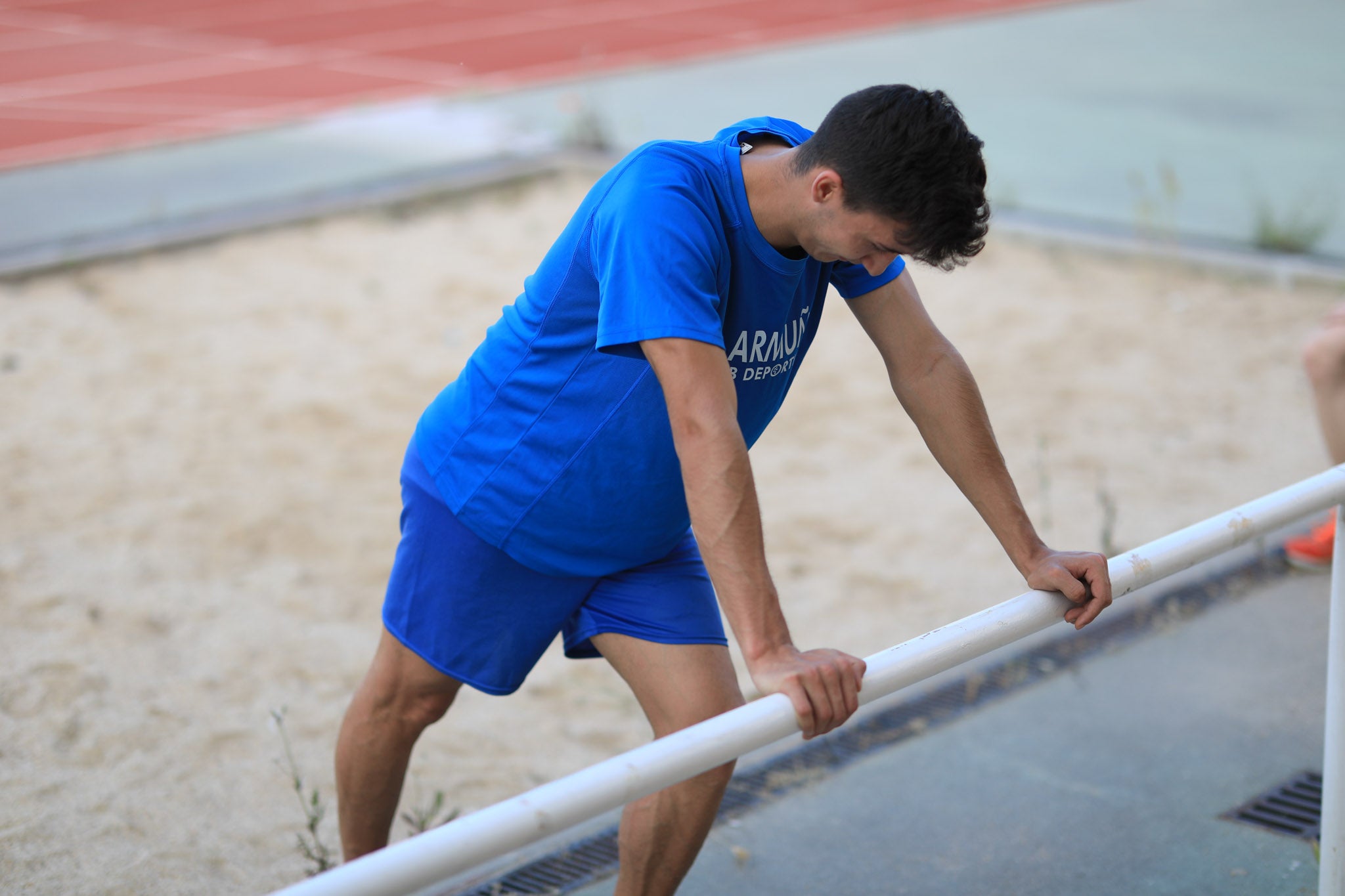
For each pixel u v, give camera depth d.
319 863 8.12
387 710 6.85
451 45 44.41
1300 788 8.75
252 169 28.33
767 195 5.27
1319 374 11.76
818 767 9.26
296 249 23.14
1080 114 33.38
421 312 20.28
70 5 53.94
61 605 11.60
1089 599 5.49
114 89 37.41
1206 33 46.19
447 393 6.42
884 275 6.11
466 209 25.80
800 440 15.97
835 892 7.82
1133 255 22.61
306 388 17.17
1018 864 8.04
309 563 12.73
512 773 9.50
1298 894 7.60
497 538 6.19
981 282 21.86
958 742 9.52
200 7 53.59
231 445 15.38
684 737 4.28
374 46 44.44
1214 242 22.75
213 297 20.69
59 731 9.67
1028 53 42.41
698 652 6.19
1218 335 19.27
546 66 40.62
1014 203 25.44
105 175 27.91
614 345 5.05
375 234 24.20
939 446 6.17
